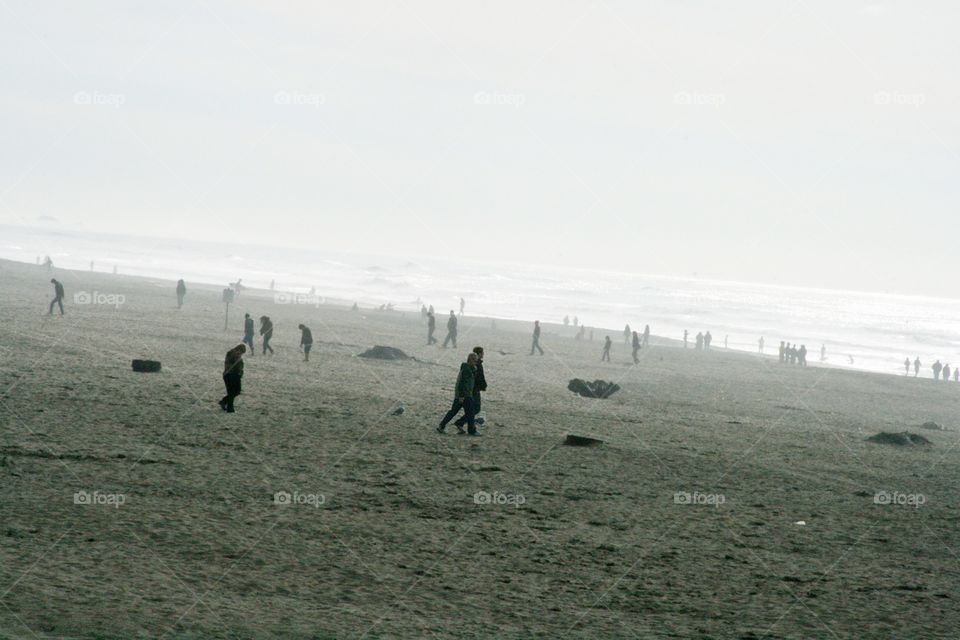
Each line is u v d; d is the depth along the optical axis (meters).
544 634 14.09
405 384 52.31
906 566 20.42
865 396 83.56
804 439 44.94
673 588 17.31
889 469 37.09
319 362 61.31
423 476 26.33
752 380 87.06
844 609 16.58
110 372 43.41
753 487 29.39
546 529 21.33
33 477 21.67
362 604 14.88
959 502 30.09
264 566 16.52
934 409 78.38
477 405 35.50
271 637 12.71
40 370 41.53
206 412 34.44
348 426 34.44
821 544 22.00
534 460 30.72
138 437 28.08
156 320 81.50
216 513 20.02
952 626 15.88
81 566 15.23
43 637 11.52
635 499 25.72
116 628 12.27
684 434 41.72
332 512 21.11
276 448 28.59
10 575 14.22
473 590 16.25
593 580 17.48
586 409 48.69
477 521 21.58
